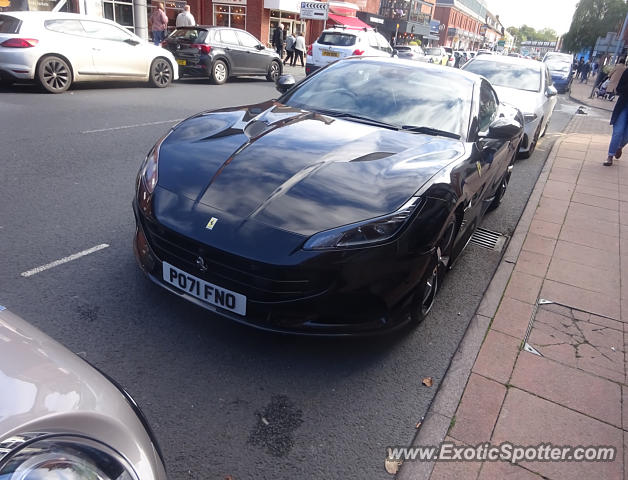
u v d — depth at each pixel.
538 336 3.22
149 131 7.40
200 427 2.24
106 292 3.14
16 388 1.16
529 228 5.11
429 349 3.02
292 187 2.62
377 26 41.84
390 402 2.54
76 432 1.16
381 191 2.67
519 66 9.20
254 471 2.05
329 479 2.07
